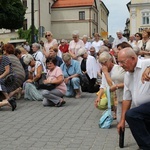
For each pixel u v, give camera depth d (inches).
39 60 452.1
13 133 271.6
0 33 2600.9
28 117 330.6
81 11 2967.5
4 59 395.9
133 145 239.1
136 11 2461.9
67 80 449.1
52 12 2989.7
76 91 450.9
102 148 233.1
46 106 390.6
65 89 392.5
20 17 2295.8
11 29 2362.2
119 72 285.0
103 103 297.1
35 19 2694.4
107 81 290.8
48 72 395.2
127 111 209.2
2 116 336.5
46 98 387.2
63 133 271.3
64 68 454.9
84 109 370.6
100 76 493.0
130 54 205.2
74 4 2965.1
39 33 1096.2
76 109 370.9
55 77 386.9
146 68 196.5
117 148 233.0
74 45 571.2
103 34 1473.9
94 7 3051.2
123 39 572.1
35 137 260.1
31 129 284.0
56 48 473.4
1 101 387.9
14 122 309.7
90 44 700.7
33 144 242.4
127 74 215.2
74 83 445.1
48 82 386.6
